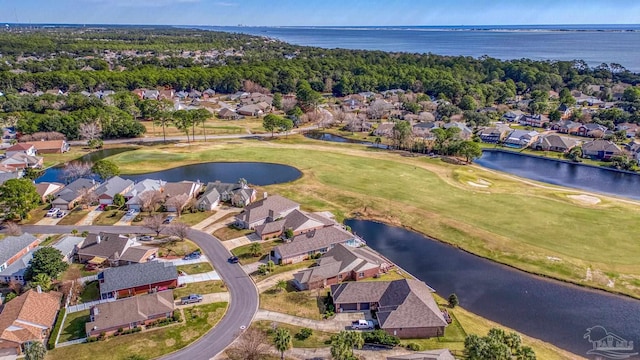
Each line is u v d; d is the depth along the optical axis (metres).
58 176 133.50
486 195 115.25
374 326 64.12
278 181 127.06
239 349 59.03
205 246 88.12
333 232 88.94
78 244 85.94
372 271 78.19
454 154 150.50
